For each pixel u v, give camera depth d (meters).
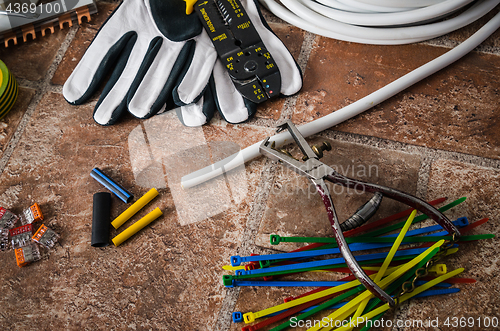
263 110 1.17
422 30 1.22
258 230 1.01
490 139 1.11
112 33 1.20
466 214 1.01
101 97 1.14
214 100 1.15
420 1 1.19
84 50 1.29
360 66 1.24
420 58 1.25
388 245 0.94
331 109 1.17
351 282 0.88
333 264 0.92
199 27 1.19
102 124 1.13
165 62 1.15
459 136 1.12
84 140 1.15
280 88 1.14
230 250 0.99
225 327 0.91
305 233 1.01
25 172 1.11
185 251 1.00
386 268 0.88
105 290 0.96
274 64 1.16
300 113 1.16
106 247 1.01
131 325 0.93
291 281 0.93
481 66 1.22
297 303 0.88
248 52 1.17
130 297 0.95
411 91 1.19
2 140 1.16
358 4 1.20
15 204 1.07
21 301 0.96
